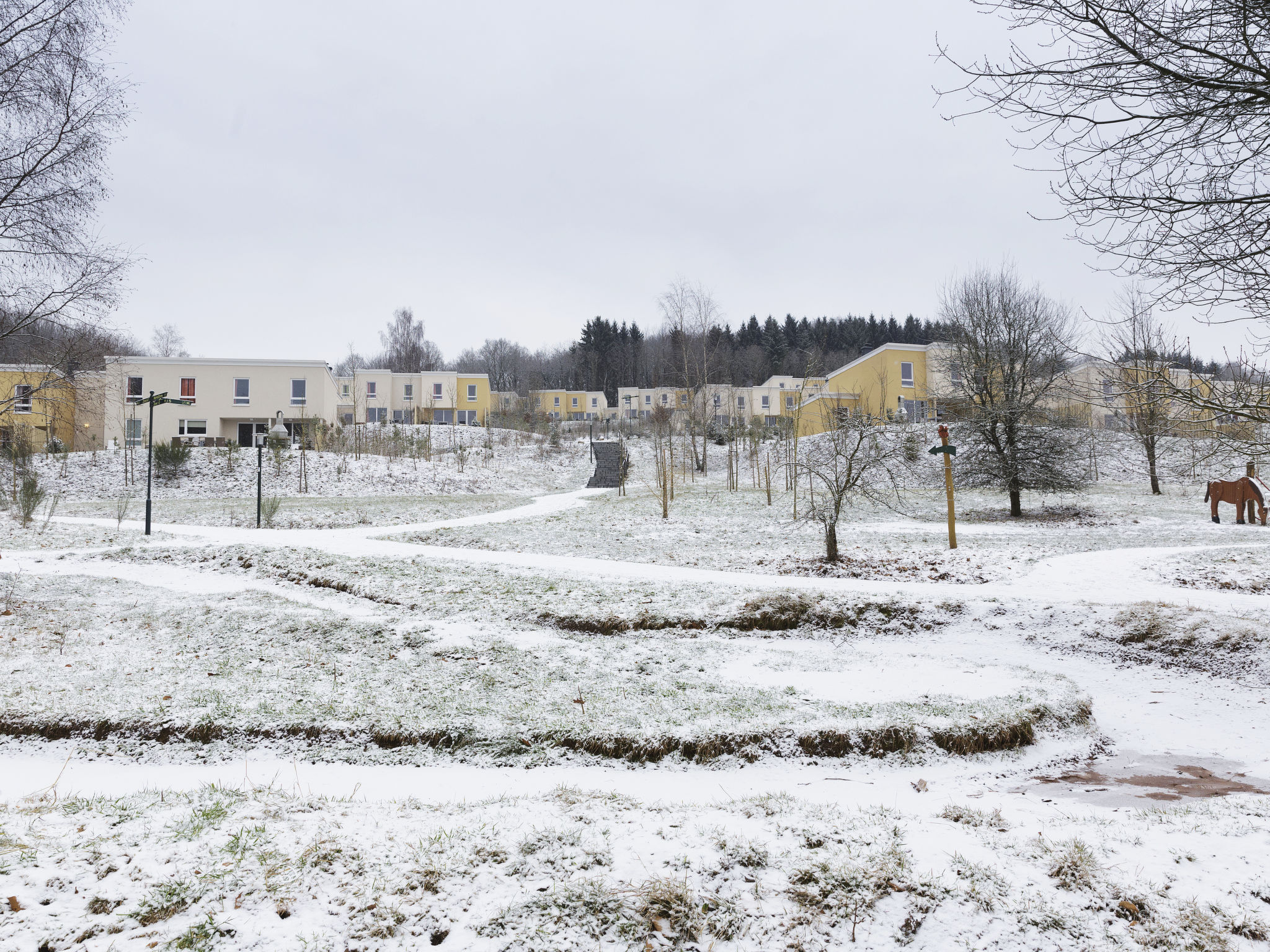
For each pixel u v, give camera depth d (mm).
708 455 48625
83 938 2980
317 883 3438
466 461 44750
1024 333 24422
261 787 5664
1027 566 15344
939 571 15352
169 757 6652
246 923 3137
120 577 15500
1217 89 6039
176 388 45156
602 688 8336
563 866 3611
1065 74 6176
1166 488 31156
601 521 24750
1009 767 6434
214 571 16391
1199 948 3064
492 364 108250
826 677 8812
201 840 3814
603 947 3094
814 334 96312
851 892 3465
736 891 3469
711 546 19297
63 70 10945
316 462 37750
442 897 3373
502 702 7812
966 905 3389
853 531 21328
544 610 11961
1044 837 4078
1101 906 3369
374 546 18797
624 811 4449
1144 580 13719
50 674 8820
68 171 11148
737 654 9961
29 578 15148
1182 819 4523
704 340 44062
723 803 4910
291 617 11633
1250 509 20953
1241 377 7766
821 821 4273
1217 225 6289
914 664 9477
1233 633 9602
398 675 8867
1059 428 24109
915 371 45469
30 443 31828
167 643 10445
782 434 42844
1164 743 7020
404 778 6094
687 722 7039
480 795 5594
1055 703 7645
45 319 11352
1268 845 3924
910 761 6500
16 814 4348
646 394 80688
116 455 36531
